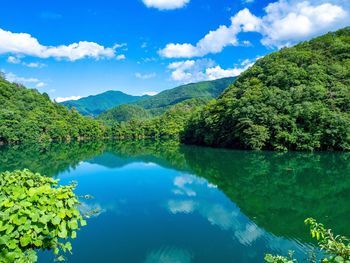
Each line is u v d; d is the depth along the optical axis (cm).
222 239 1892
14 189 645
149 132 13900
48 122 11688
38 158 6019
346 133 6344
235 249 1748
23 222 593
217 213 2428
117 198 2909
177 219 2286
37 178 777
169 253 1705
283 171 4331
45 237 627
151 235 1956
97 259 1630
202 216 2355
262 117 6769
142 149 8156
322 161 5206
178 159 5838
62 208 647
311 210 2525
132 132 13925
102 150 7962
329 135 6419
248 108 6869
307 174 4106
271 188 3325
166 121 14025
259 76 9144
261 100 7144
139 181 3753
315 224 645
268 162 5169
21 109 11850
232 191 3186
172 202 2761
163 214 2402
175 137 12569
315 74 8031
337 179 3781
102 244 1823
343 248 538
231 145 7719
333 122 6353
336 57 9306
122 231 2034
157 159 5862
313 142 6397
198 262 1605
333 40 10256
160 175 4153
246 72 10031
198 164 5094
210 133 8306
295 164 4931
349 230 2066
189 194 3059
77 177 4072
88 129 13625
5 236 578
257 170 4428
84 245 1803
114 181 3766
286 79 8069
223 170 4478
